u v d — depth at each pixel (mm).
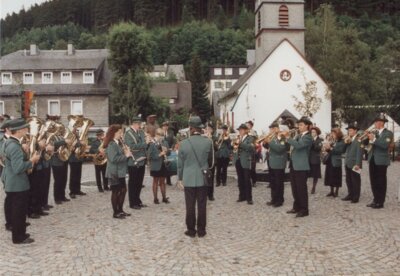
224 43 120438
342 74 43438
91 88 47125
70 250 7797
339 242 8188
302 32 43562
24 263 7125
